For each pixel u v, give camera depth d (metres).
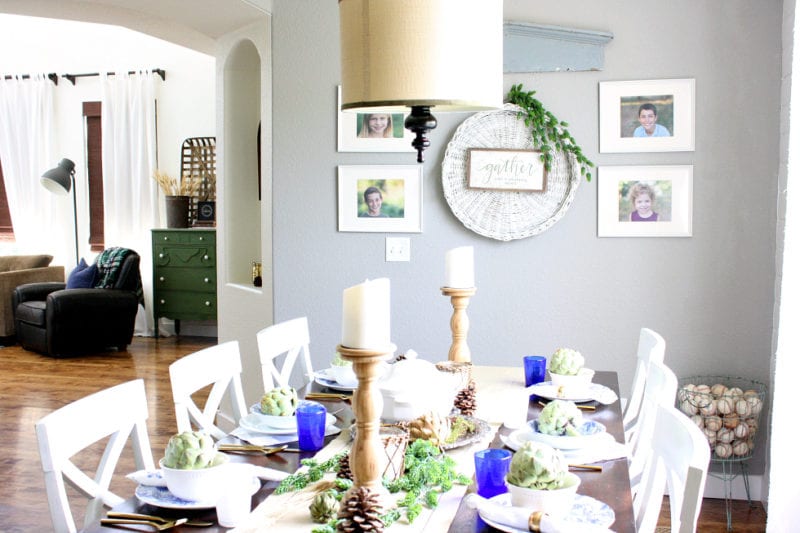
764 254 3.57
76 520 3.35
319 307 3.97
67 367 6.20
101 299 6.62
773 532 3.07
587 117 3.67
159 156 7.64
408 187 3.84
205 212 7.27
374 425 1.50
